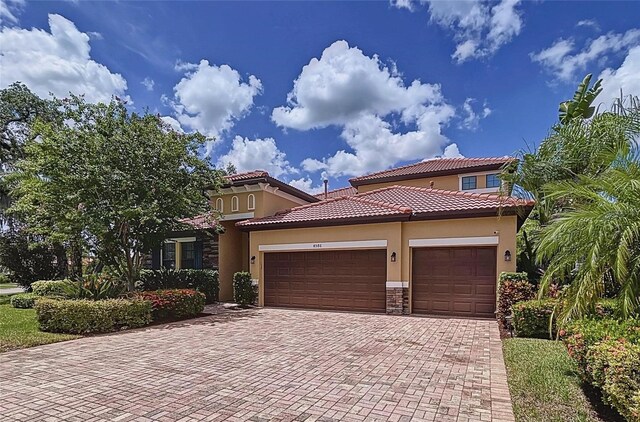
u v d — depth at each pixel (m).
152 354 9.22
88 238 15.95
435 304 15.05
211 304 19.16
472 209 14.12
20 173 19.78
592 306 6.22
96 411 5.81
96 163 14.74
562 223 6.44
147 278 20.70
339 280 16.80
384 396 6.37
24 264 23.66
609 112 9.50
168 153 15.87
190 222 21.02
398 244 15.38
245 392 6.58
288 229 17.75
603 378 5.04
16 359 8.84
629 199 6.02
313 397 6.34
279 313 16.00
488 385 6.86
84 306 11.97
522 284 12.16
